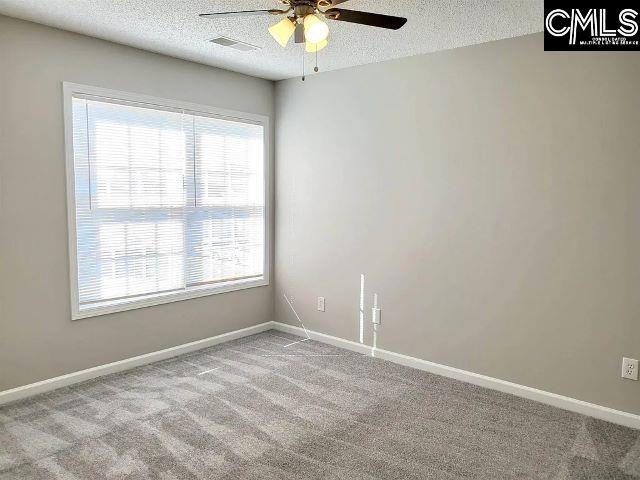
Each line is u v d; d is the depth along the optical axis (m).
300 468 2.44
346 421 2.94
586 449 2.64
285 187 4.68
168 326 3.99
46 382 3.29
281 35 2.29
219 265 4.37
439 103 3.57
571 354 3.10
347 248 4.23
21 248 3.12
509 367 3.37
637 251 2.81
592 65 2.90
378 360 4.02
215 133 4.22
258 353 4.15
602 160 2.90
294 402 3.19
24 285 3.15
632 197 2.81
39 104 3.12
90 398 3.21
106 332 3.59
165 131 3.85
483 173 3.39
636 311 2.84
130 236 3.70
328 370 3.78
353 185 4.14
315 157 4.39
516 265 3.29
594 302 2.98
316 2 2.18
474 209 3.45
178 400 3.20
